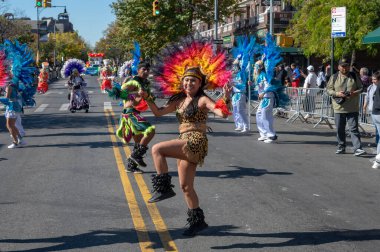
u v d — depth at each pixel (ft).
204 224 19.77
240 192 26.81
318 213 23.06
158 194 19.40
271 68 43.88
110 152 38.86
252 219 22.07
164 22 147.95
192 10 145.79
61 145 42.57
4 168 33.14
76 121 60.59
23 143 42.47
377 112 34.04
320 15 94.68
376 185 28.73
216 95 64.69
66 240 19.43
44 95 112.57
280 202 24.89
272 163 34.83
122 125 31.32
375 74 34.45
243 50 48.24
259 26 143.02
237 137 47.88
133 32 152.76
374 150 40.63
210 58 21.04
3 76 35.32
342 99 37.78
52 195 26.14
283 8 136.15
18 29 158.10
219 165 33.94
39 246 18.80
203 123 19.45
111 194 26.27
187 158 19.03
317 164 34.65
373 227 21.08
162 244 18.95
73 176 30.55
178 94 20.31
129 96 30.60
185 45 21.20
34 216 22.54
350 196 26.20
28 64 41.52
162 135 48.21
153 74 21.56
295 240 19.42
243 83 48.93
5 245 18.90
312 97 58.85
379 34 51.08
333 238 19.69
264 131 45.11
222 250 18.34
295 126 57.57
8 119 41.06
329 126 56.08
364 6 86.33
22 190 27.22
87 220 21.91
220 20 149.89
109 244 18.97
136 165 31.22
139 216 22.43
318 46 94.53
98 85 160.97
